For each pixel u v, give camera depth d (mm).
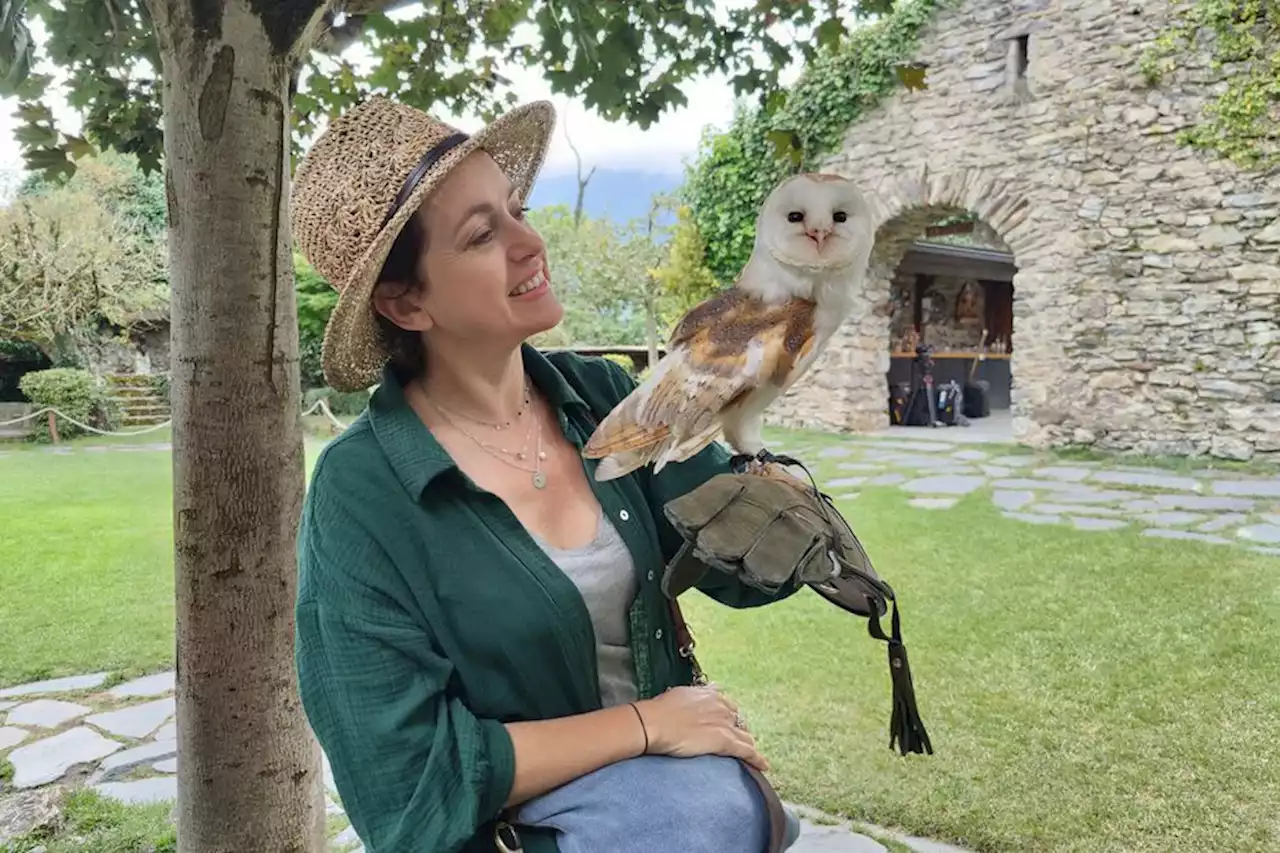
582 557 1156
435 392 1212
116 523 7051
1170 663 3613
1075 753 2918
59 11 1938
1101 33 8977
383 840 964
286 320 1520
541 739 1020
